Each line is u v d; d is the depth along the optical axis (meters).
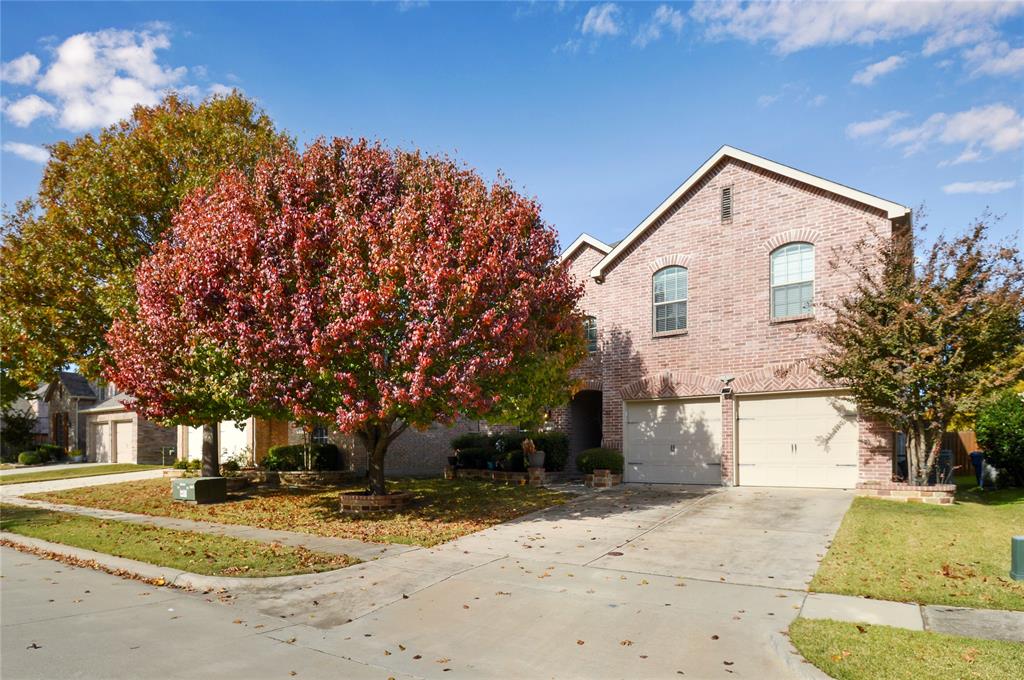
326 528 12.80
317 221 12.50
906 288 13.46
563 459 20.06
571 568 9.15
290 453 21.94
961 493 15.93
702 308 17.31
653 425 18.06
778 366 15.91
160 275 13.72
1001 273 12.74
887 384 13.33
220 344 12.47
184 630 7.05
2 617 7.55
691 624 6.80
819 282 15.57
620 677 5.65
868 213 15.02
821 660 5.66
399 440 24.45
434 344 11.53
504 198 13.95
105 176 17.05
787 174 16.02
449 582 8.67
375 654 6.32
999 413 16.67
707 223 17.41
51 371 18.38
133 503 17.66
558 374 14.67
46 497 20.08
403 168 14.10
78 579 9.57
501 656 6.20
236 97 19.59
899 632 6.24
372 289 12.11
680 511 13.12
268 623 7.29
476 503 14.99
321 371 11.79
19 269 16.97
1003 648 5.78
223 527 13.46
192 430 27.97
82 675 5.78
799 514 12.30
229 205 12.88
